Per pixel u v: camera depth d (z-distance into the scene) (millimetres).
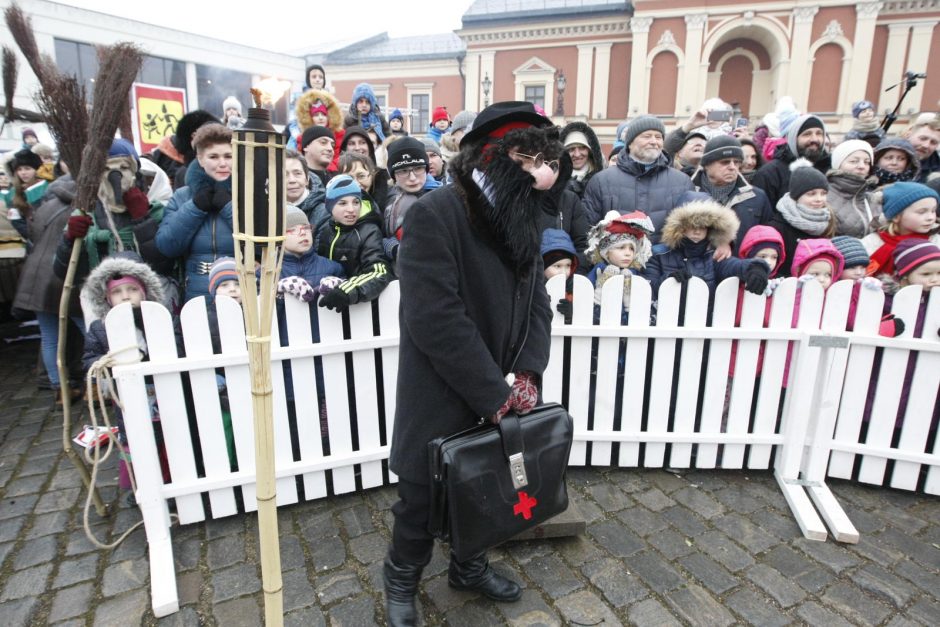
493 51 23391
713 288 2721
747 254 2754
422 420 1548
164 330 2098
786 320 2535
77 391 3627
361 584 1992
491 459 1474
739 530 2293
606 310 2566
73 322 3643
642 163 3189
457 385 1429
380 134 5207
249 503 2371
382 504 2473
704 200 2750
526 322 1591
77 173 2264
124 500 2488
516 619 1840
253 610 1876
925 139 3971
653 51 20969
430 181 3422
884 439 2568
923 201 2680
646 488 2598
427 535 1678
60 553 2158
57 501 2498
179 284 2859
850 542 2215
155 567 2000
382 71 26375
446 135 4938
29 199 4574
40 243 3432
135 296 2309
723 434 2674
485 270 1466
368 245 2588
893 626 1823
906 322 2439
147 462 2062
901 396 2594
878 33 19922
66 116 2219
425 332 1403
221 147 2527
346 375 2438
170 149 3898
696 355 2613
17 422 3297
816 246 2664
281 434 2363
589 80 22406
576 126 3529
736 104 20750
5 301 4961
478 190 1423
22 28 2254
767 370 2590
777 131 4895
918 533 2295
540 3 23812
